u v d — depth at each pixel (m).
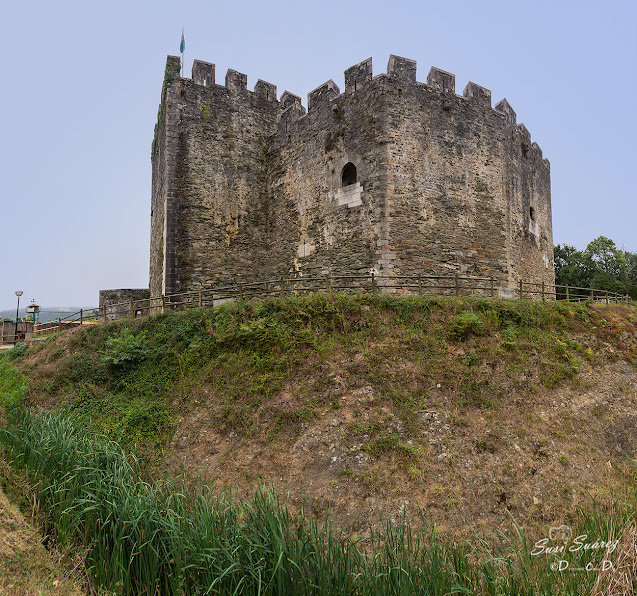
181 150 17.89
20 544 6.61
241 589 5.99
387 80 15.76
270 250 19.19
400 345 11.31
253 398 10.52
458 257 16.47
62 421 9.81
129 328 14.30
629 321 14.80
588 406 11.16
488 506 8.45
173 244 17.42
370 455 8.97
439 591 5.95
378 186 15.51
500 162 18.23
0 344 22.06
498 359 11.40
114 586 6.34
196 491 7.68
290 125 18.86
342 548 6.33
